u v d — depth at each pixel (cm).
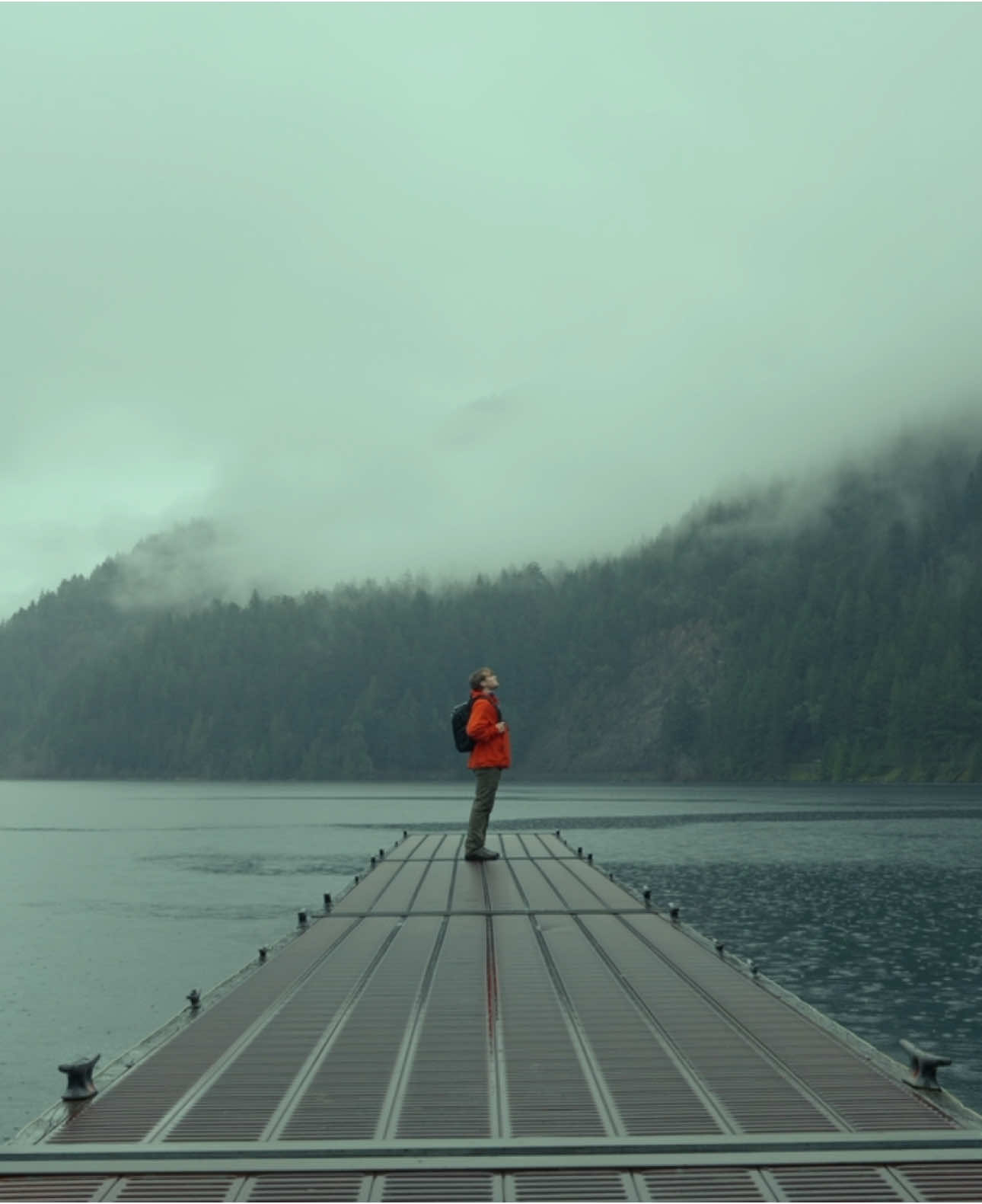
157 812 12594
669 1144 689
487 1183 652
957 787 17062
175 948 3250
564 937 1429
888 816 9781
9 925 3722
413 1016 1021
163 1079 838
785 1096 790
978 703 18750
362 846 7269
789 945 3150
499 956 1301
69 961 3038
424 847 2700
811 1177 657
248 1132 728
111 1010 2442
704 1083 820
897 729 19262
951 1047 2042
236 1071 856
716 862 5572
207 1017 1021
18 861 6350
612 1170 668
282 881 5156
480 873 2119
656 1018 1009
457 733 2345
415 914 1619
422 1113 758
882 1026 2214
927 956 2972
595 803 13188
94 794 19162
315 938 1421
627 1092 800
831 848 6438
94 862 6234
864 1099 782
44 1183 657
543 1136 711
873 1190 638
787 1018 1008
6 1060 2027
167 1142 706
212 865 5981
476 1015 1023
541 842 2845
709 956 1297
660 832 7794
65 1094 800
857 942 3200
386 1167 670
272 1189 646
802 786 18762
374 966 1248
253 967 1253
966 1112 753
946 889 4459
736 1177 659
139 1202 631
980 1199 626
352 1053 902
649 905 1691
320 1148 691
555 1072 847
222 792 19900
